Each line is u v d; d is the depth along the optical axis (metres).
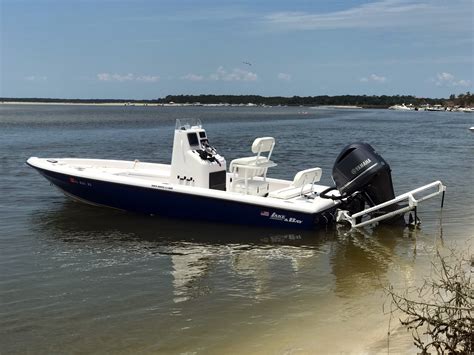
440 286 5.09
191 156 10.88
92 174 11.43
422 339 4.98
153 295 6.91
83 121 67.19
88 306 6.52
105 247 9.25
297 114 120.56
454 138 38.78
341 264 8.29
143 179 11.86
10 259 8.50
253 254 8.89
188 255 8.81
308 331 5.66
